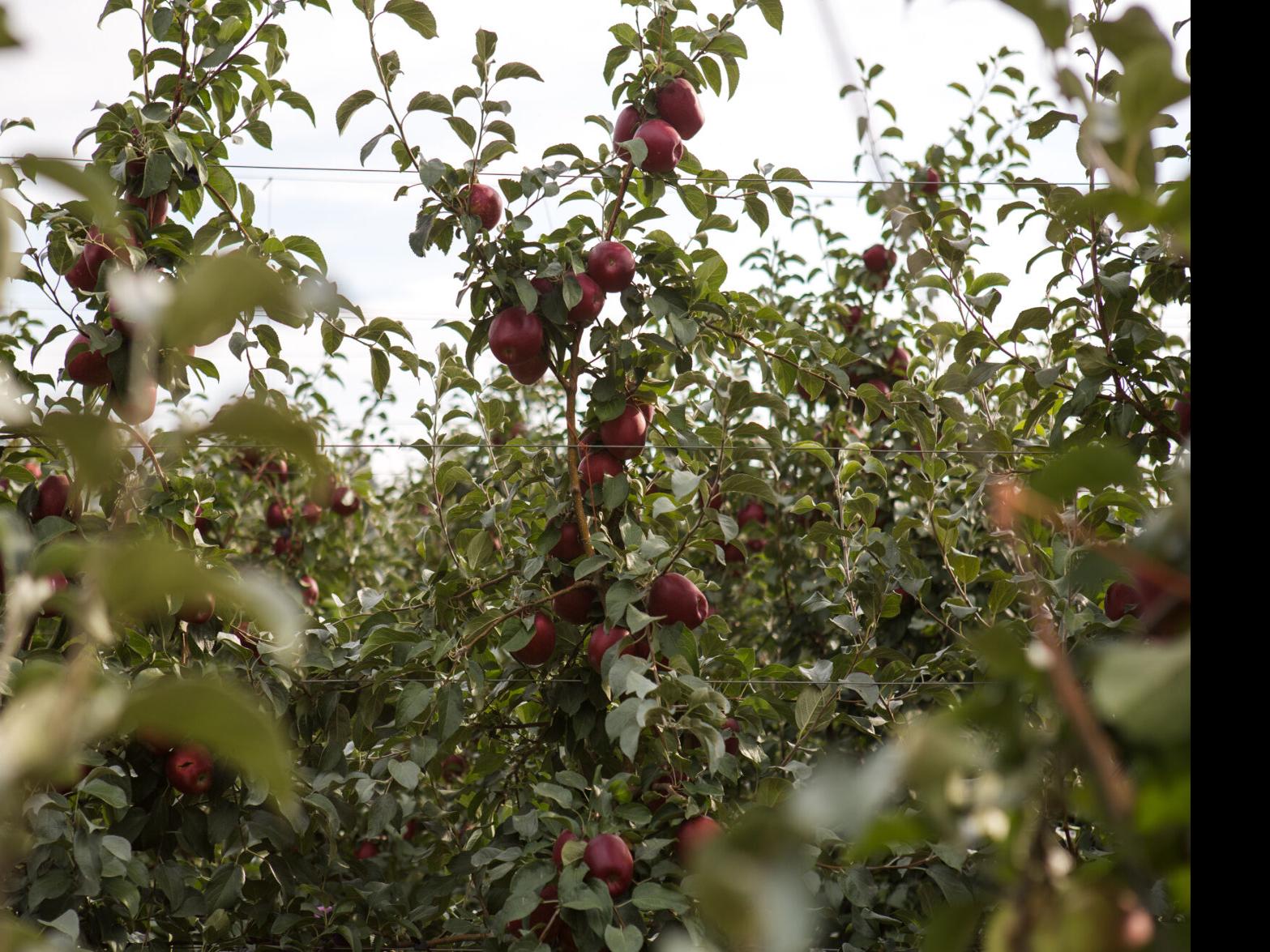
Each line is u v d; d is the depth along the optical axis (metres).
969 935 0.45
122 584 0.34
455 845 3.22
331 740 2.62
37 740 0.32
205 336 0.31
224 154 2.70
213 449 4.02
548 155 2.65
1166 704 0.35
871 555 2.76
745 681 2.67
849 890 2.33
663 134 2.60
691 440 2.64
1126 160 0.40
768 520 4.59
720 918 0.33
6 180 0.98
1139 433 2.50
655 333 2.72
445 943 2.65
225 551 2.44
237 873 2.47
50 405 2.34
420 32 2.57
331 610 4.50
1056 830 1.75
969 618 2.76
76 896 2.15
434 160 2.58
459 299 2.64
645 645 2.45
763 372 2.81
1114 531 1.99
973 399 2.96
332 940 2.67
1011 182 2.59
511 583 2.70
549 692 2.62
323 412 5.01
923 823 0.39
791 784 2.32
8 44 0.34
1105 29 0.42
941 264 2.77
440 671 2.55
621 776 2.29
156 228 2.50
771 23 2.64
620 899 2.17
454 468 2.85
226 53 2.59
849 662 2.66
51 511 2.28
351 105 2.60
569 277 2.54
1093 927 0.37
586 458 2.66
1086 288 2.54
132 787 2.42
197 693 0.33
